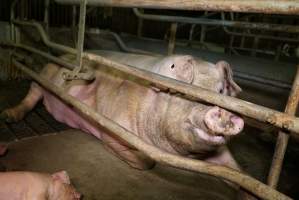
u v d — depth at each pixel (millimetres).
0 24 4023
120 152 2086
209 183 2064
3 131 2504
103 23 5316
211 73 1537
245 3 940
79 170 2018
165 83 1200
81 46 1834
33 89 2889
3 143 2248
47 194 1383
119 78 2248
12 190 1305
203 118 1237
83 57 1824
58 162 2090
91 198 1740
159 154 1171
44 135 2504
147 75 1301
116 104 2086
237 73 3438
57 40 4527
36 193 1334
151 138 1804
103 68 2447
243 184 992
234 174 1018
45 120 2848
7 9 4195
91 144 2418
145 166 2070
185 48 4387
